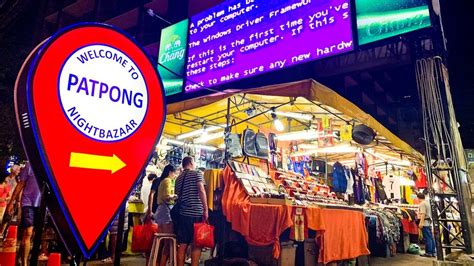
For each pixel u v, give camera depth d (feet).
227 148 15.07
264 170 16.62
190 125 22.09
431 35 19.93
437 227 16.81
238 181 13.99
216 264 14.25
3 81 36.14
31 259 4.38
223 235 14.01
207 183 14.30
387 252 23.45
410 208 29.94
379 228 20.67
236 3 30.40
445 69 20.93
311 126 21.63
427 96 18.49
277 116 19.69
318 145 21.47
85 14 49.47
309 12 25.58
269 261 13.17
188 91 31.17
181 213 12.91
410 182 33.35
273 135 17.72
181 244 12.96
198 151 25.05
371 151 26.32
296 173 18.61
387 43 21.50
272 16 27.58
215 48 30.53
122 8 46.98
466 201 17.65
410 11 20.76
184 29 33.65
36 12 46.09
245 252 14.29
